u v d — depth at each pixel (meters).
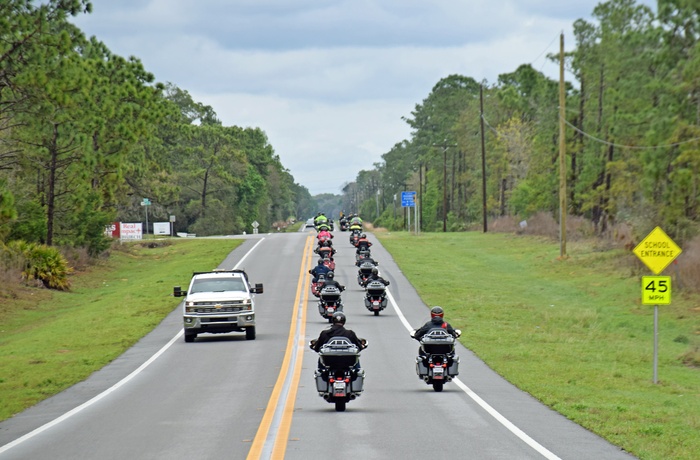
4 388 28.08
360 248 77.62
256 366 31.19
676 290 54.62
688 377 31.31
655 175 64.12
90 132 70.25
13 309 55.19
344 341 21.75
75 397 25.42
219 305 39.09
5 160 63.84
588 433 19.12
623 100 78.62
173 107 145.00
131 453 16.59
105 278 75.06
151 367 32.06
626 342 41.31
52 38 46.84
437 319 25.91
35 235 69.69
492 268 78.19
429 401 23.69
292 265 77.44
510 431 18.97
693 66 59.06
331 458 15.73
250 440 17.66
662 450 17.19
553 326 46.19
